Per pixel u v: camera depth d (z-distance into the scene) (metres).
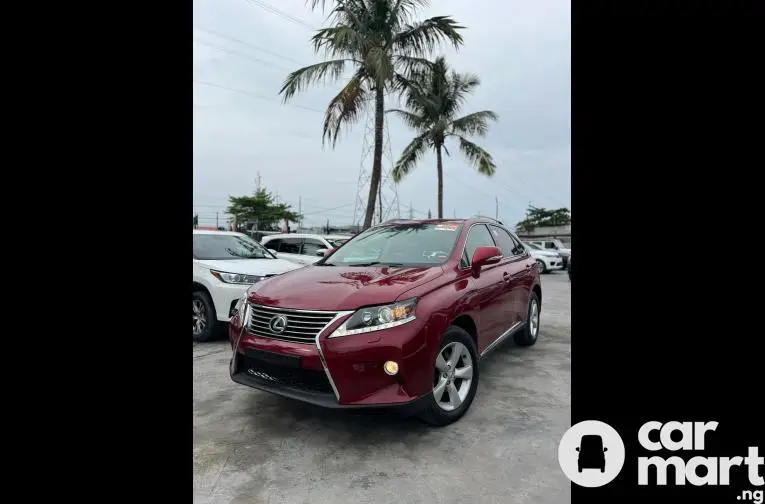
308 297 3.02
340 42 10.41
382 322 2.82
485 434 3.06
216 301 5.48
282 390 2.96
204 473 2.58
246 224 28.64
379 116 12.20
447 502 2.34
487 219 4.85
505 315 4.30
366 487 2.46
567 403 3.60
